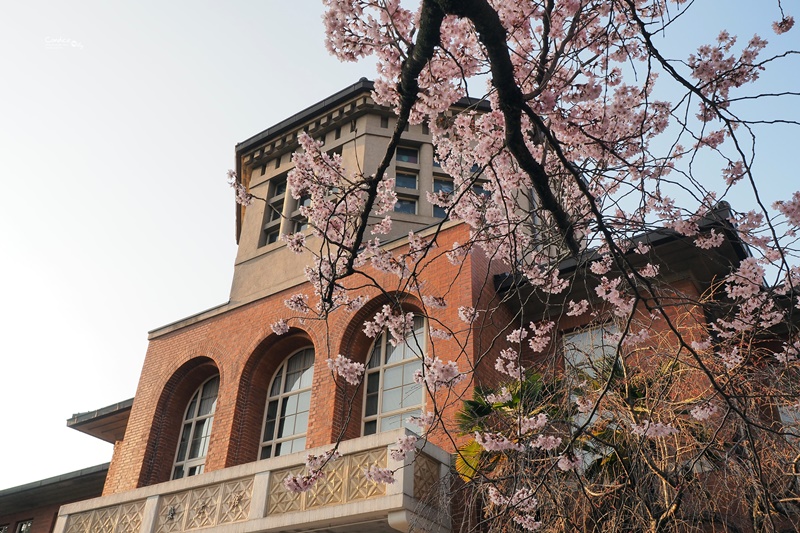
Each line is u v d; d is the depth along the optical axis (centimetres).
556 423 802
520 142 545
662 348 848
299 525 1098
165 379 1764
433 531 990
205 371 1780
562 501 735
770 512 630
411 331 707
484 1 479
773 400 758
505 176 676
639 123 657
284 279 1753
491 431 754
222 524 1192
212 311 1803
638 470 748
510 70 504
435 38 512
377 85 622
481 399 1015
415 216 1838
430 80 579
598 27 648
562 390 831
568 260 1271
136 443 1700
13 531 2259
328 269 762
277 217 1967
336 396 1430
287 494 1146
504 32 492
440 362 624
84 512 1426
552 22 638
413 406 1346
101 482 2058
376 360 1475
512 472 737
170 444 1714
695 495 728
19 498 2231
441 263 1421
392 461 1037
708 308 745
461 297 1345
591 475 827
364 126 1978
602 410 802
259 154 2120
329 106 2047
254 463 1223
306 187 734
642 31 486
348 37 586
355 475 1077
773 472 710
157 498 1323
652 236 1188
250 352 1639
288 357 1666
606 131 648
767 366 790
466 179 693
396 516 990
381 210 766
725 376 692
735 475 714
